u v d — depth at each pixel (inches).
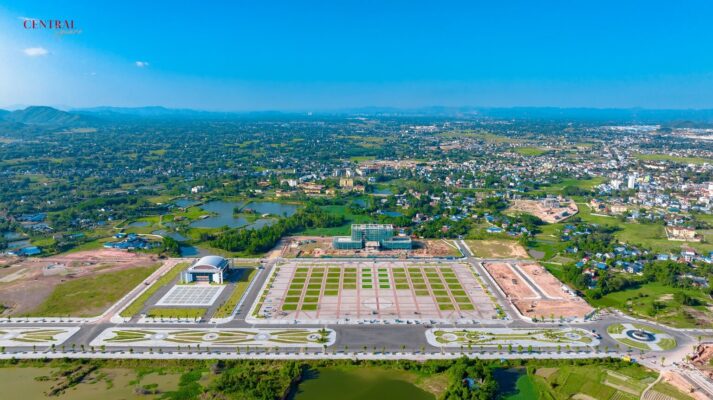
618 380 6958.7
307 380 6953.7
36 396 6486.2
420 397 6599.4
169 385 6756.9
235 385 6673.2
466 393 6412.4
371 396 6609.3
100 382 6815.9
